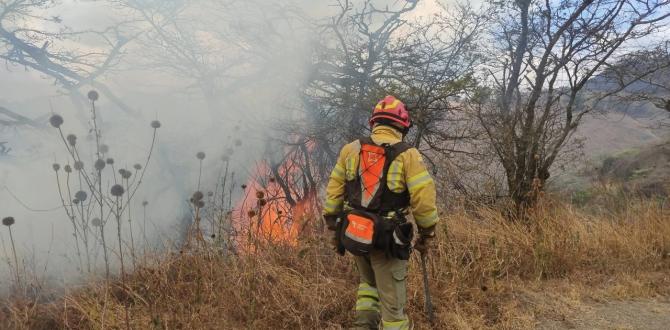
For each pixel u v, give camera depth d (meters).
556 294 4.10
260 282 3.53
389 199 2.59
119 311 3.25
